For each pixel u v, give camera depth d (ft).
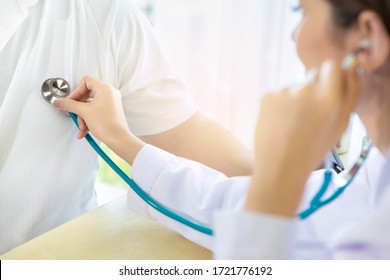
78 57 2.31
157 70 2.56
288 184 1.25
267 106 1.32
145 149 2.16
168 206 2.09
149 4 5.83
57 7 2.31
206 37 5.49
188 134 2.59
